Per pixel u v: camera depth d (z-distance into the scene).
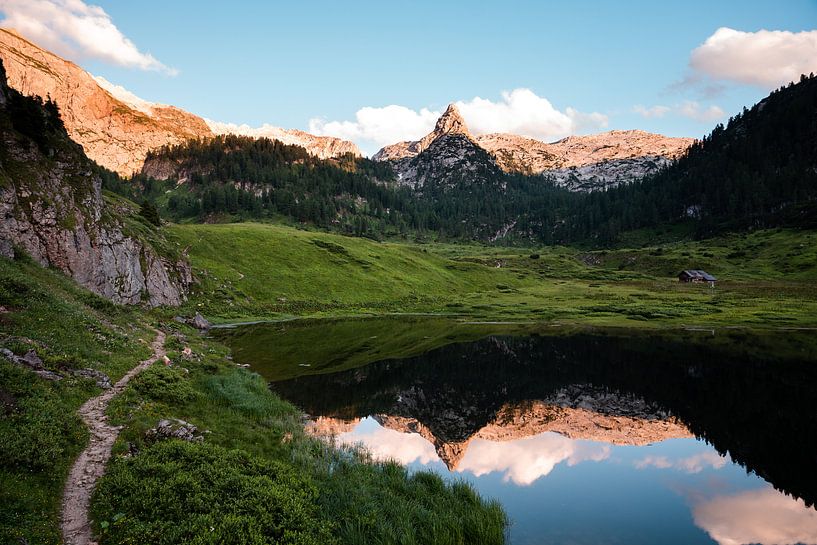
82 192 59.91
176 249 97.62
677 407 40.69
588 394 45.59
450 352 64.62
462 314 110.44
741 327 86.69
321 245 147.88
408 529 16.39
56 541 11.47
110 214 68.19
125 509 13.48
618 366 57.00
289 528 14.85
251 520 14.39
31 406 17.31
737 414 38.19
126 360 29.03
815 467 26.86
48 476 14.08
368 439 29.89
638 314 106.44
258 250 126.06
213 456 18.17
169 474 15.88
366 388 44.81
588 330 86.50
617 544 17.83
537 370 55.41
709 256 197.62
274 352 58.62
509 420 37.66
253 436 23.00
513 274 185.12
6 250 38.12
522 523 19.66
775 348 65.06
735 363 56.34
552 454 29.61
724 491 23.48
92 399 21.33
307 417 32.47
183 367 33.50
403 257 165.12
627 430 34.84
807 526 19.61
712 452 29.72
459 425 35.91
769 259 181.25
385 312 110.69
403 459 26.91
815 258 165.25
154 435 18.84
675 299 128.88
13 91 56.88
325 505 17.19
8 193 45.50
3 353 20.50
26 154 52.19
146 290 69.50
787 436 32.59
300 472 19.56
